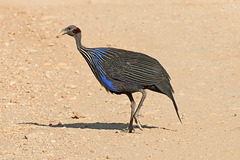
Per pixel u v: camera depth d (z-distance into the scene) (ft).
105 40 126.11
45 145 55.83
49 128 63.10
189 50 118.01
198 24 145.69
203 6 174.40
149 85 58.23
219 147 53.26
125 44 123.34
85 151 53.42
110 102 78.28
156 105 75.72
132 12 163.84
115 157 50.90
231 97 78.33
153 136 58.85
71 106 76.07
